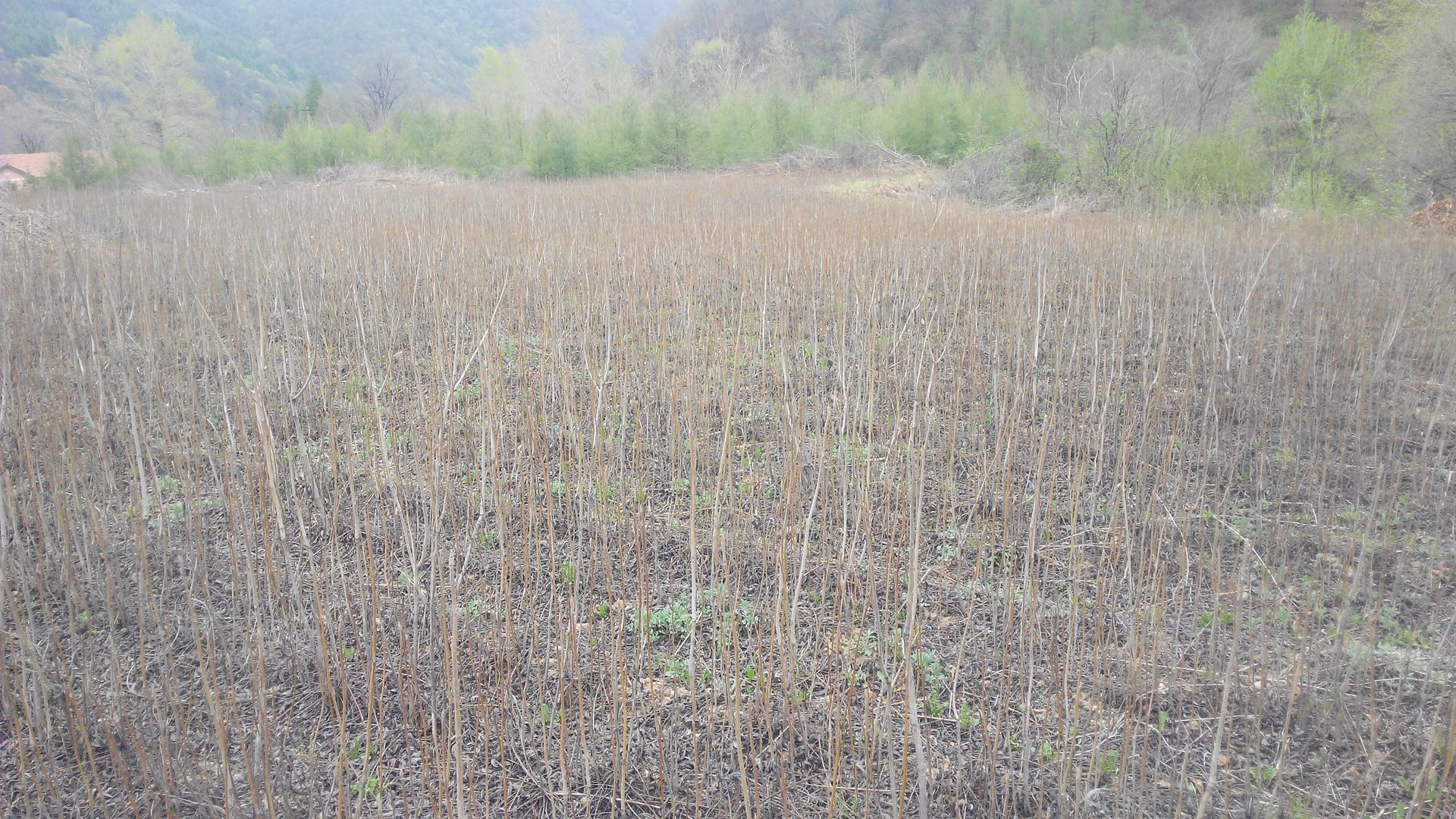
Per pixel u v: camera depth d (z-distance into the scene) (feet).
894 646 10.50
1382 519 14.52
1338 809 9.00
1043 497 15.79
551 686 10.91
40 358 17.08
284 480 15.26
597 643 11.41
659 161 97.81
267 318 23.39
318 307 23.99
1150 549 12.79
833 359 20.98
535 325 24.61
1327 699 10.24
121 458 15.67
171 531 13.67
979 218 37.78
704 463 16.05
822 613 11.71
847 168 82.23
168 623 11.74
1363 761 9.75
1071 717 10.23
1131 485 16.01
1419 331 24.09
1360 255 28.48
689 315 18.19
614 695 9.39
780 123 99.76
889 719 8.51
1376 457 17.01
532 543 14.03
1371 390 19.72
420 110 115.44
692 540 9.32
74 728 8.92
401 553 13.48
